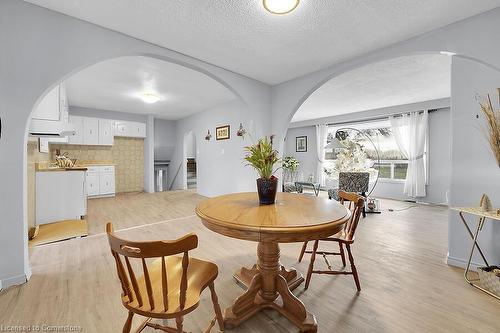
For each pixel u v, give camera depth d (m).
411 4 1.84
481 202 1.96
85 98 4.94
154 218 3.96
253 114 3.57
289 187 5.93
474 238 1.99
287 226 1.21
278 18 2.04
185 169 7.42
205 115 6.12
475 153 2.14
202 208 1.60
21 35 1.83
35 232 2.99
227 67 3.11
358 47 2.55
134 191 6.93
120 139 6.67
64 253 2.49
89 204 5.10
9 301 1.65
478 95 2.10
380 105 5.53
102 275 2.03
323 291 1.83
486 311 1.58
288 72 3.28
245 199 1.92
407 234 3.22
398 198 5.97
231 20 2.08
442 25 2.12
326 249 2.67
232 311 1.48
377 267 2.23
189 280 1.24
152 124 6.76
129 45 2.36
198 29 2.23
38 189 3.43
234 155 5.09
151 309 1.01
